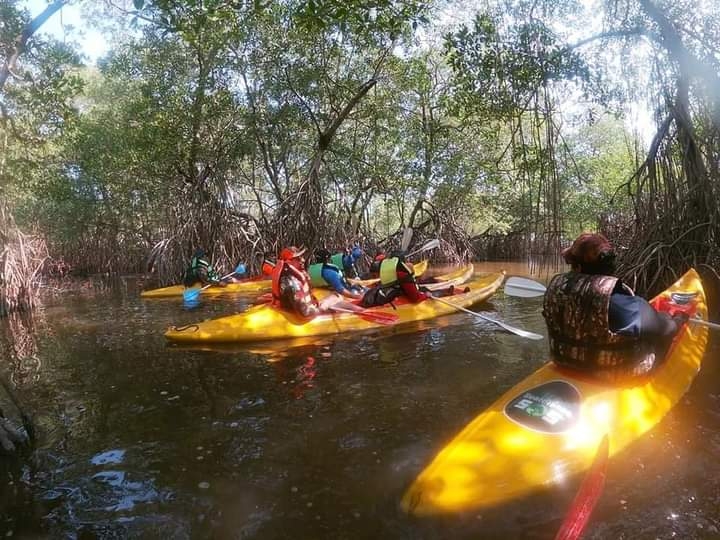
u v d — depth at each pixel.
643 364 3.61
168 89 15.96
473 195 19.94
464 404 4.23
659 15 7.25
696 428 3.44
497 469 2.88
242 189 22.47
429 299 8.10
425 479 2.84
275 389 4.81
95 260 20.14
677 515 2.57
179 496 2.99
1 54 7.70
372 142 18.03
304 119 16.55
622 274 8.34
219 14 5.90
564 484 2.80
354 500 2.85
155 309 9.90
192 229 16.02
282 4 13.78
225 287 12.13
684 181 7.90
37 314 10.06
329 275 8.27
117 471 3.32
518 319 7.72
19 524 2.77
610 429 3.22
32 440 3.86
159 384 5.12
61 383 5.30
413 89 16.84
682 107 7.64
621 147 21.44
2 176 11.12
